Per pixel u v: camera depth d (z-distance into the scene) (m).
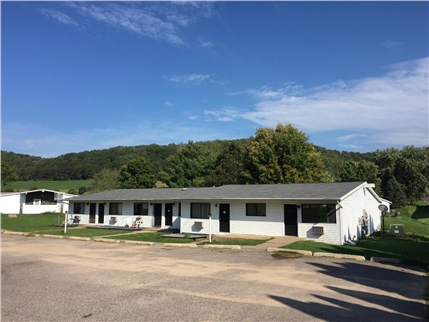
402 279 9.30
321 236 18.78
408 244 18.61
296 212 19.91
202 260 12.52
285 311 6.40
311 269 10.64
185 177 53.97
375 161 56.94
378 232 25.55
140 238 20.77
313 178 39.53
